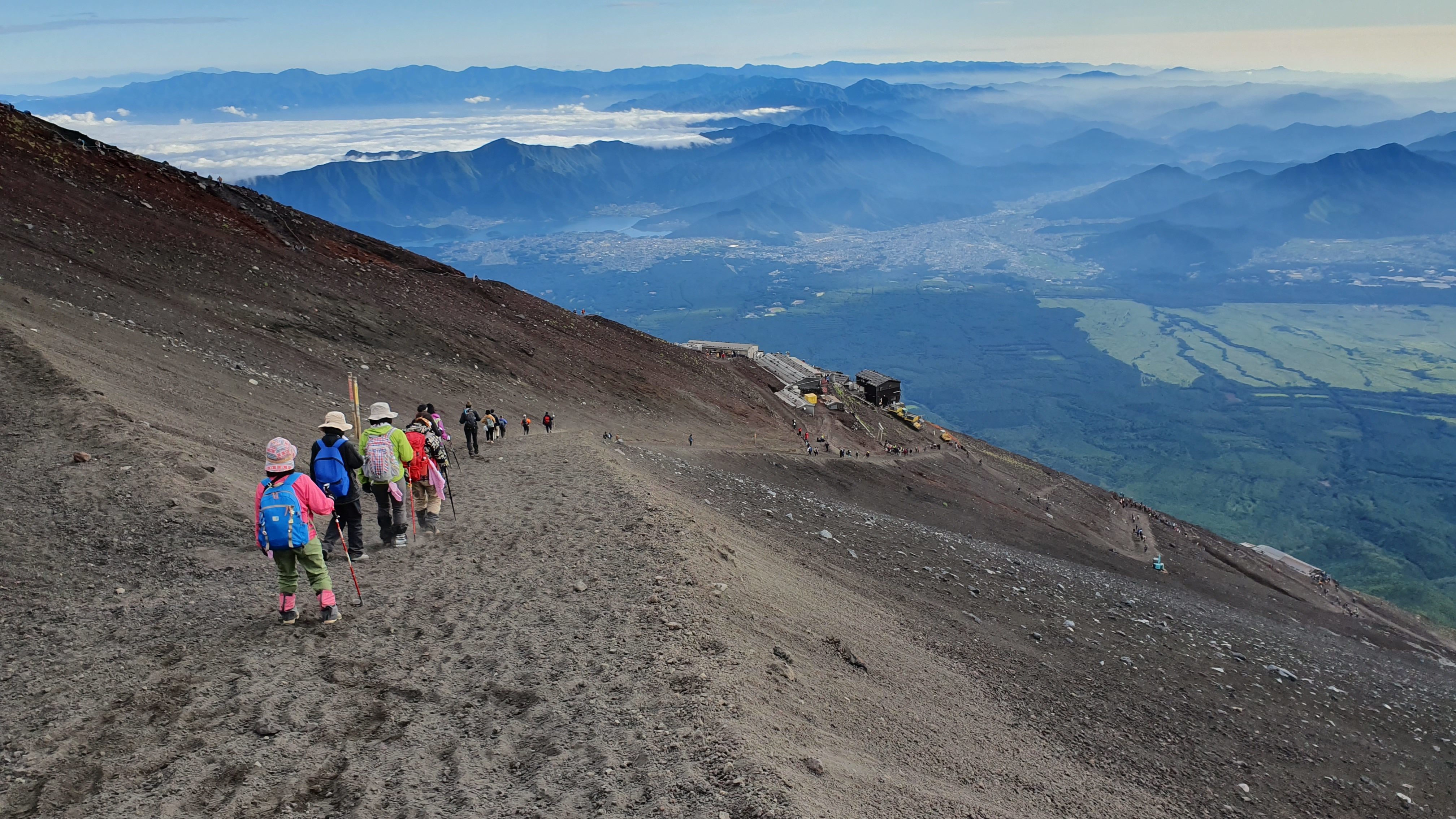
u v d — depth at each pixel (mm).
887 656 12820
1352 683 26031
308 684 7172
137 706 6566
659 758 6344
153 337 24234
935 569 22406
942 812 7281
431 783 5945
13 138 37938
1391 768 18047
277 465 8141
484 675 7715
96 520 10328
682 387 57250
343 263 47156
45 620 8039
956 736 10414
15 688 6785
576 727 6812
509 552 11617
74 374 15617
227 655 7570
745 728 6914
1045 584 26438
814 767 6844
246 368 25375
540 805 5766
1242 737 16766
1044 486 77562
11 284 23375
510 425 32469
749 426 55000
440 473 12867
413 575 10414
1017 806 8773
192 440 15172
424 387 33406
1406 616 78125
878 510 36938
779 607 12141
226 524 10953
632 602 9727
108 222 34438
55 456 11992
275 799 5566
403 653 8016
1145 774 12773
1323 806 14477
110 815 5211
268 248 42438
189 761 5871
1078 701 15195
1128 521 75375
